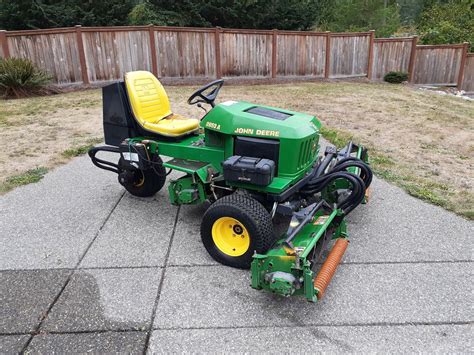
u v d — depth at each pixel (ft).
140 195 16.46
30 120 28.55
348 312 9.95
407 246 12.88
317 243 11.51
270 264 9.62
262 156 11.91
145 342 9.05
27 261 12.14
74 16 58.54
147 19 62.59
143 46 40.42
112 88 14.38
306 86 42.27
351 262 12.02
